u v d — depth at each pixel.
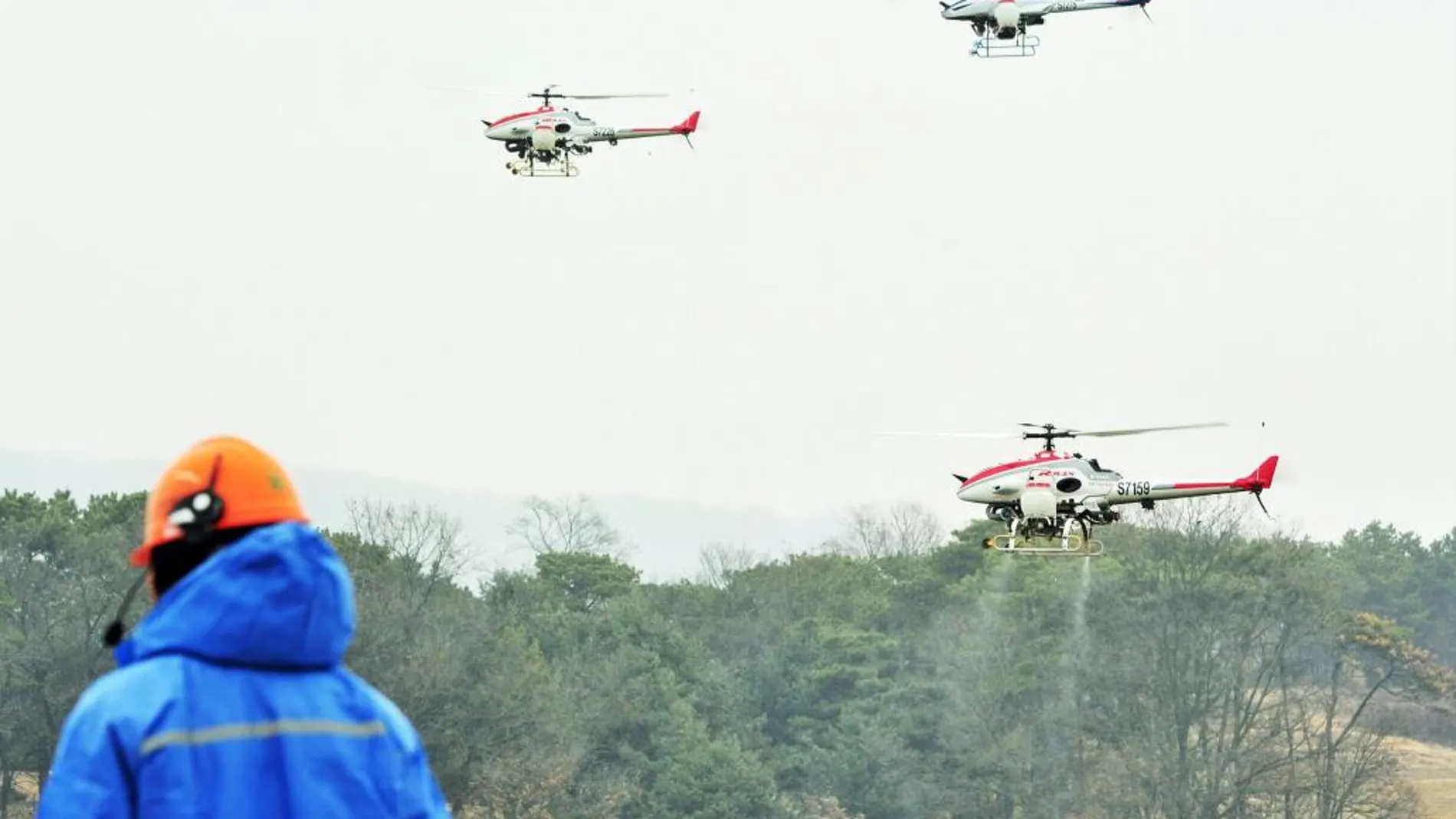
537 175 110.62
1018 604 167.38
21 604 135.12
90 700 7.65
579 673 155.25
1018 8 110.94
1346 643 154.88
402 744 8.21
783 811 144.75
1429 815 152.75
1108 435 78.44
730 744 146.75
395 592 143.88
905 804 156.25
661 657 166.00
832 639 174.88
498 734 137.88
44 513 153.50
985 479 78.69
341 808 7.80
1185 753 144.75
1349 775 144.75
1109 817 144.88
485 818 138.00
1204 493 78.62
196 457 8.32
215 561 7.80
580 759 142.50
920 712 162.62
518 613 172.38
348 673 8.22
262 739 7.73
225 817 7.57
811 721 168.62
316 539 7.93
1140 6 110.44
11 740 130.00
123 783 7.53
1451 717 164.00
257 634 7.75
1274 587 151.62
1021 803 151.00
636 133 111.06
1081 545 77.88
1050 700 156.50
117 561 136.12
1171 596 152.00
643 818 143.00
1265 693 149.12
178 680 7.68
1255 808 144.50
